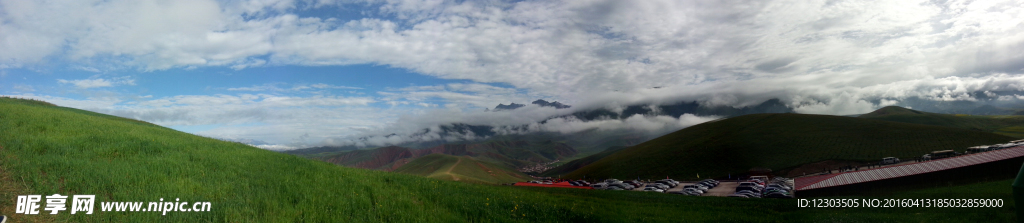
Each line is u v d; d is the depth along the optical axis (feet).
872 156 372.99
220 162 68.33
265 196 51.31
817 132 477.36
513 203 72.08
